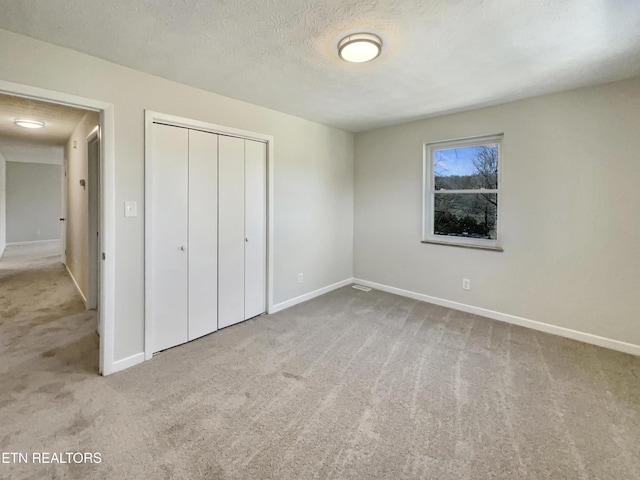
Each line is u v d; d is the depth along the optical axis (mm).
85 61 2113
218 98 2898
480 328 3160
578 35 1882
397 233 4230
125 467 1492
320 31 1840
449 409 1930
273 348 2723
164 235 2639
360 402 1994
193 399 2010
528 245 3152
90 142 3406
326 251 4309
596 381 2232
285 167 3627
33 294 4191
